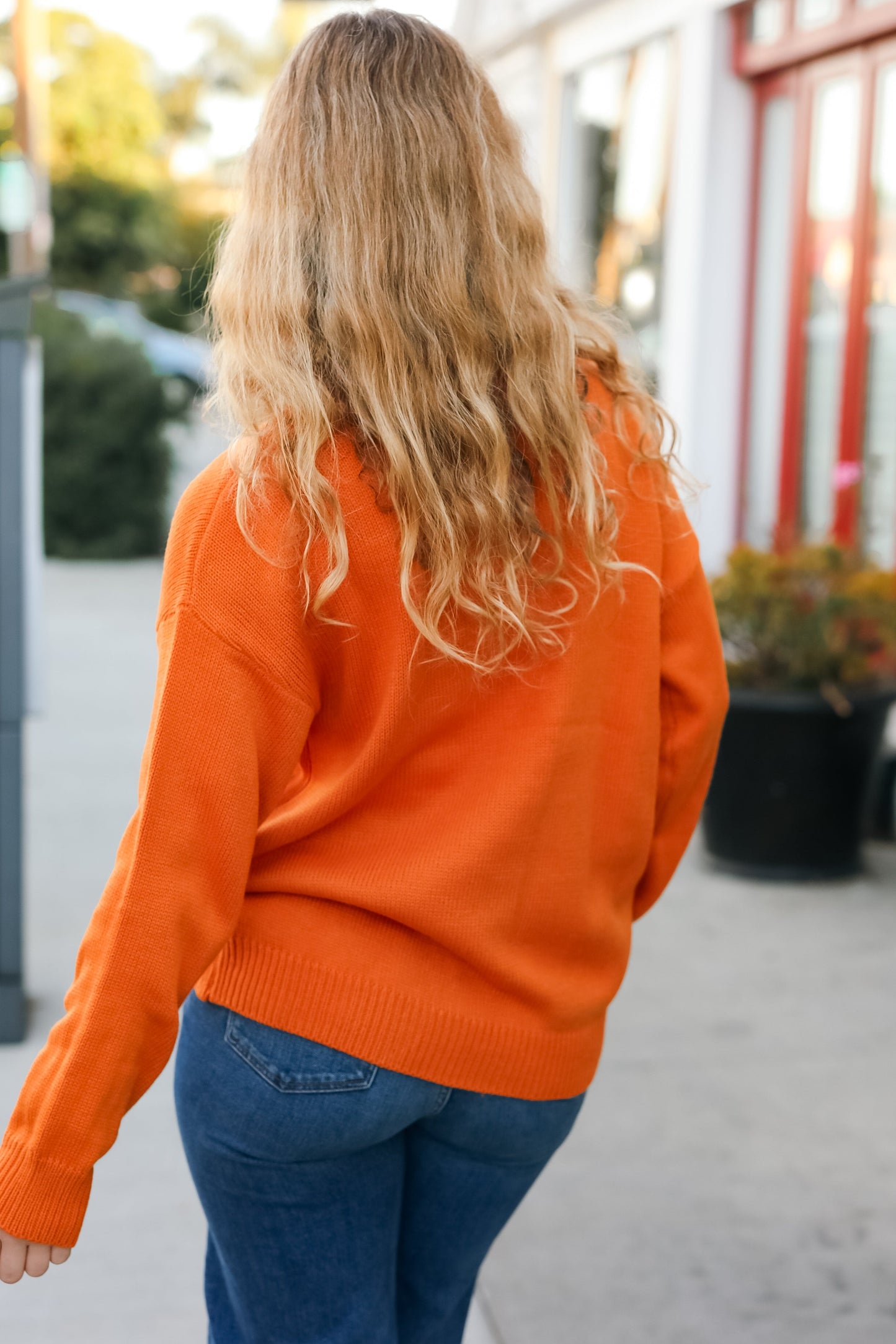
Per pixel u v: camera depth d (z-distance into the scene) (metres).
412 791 1.22
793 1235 2.34
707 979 3.48
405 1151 1.32
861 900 4.07
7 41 23.14
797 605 4.10
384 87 1.19
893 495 5.29
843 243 5.55
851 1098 2.85
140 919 1.10
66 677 7.38
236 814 1.12
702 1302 2.14
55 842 4.57
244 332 1.18
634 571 1.29
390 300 1.15
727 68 6.06
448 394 1.14
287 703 1.14
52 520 12.43
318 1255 1.26
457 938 1.19
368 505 1.13
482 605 1.16
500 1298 2.15
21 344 2.89
